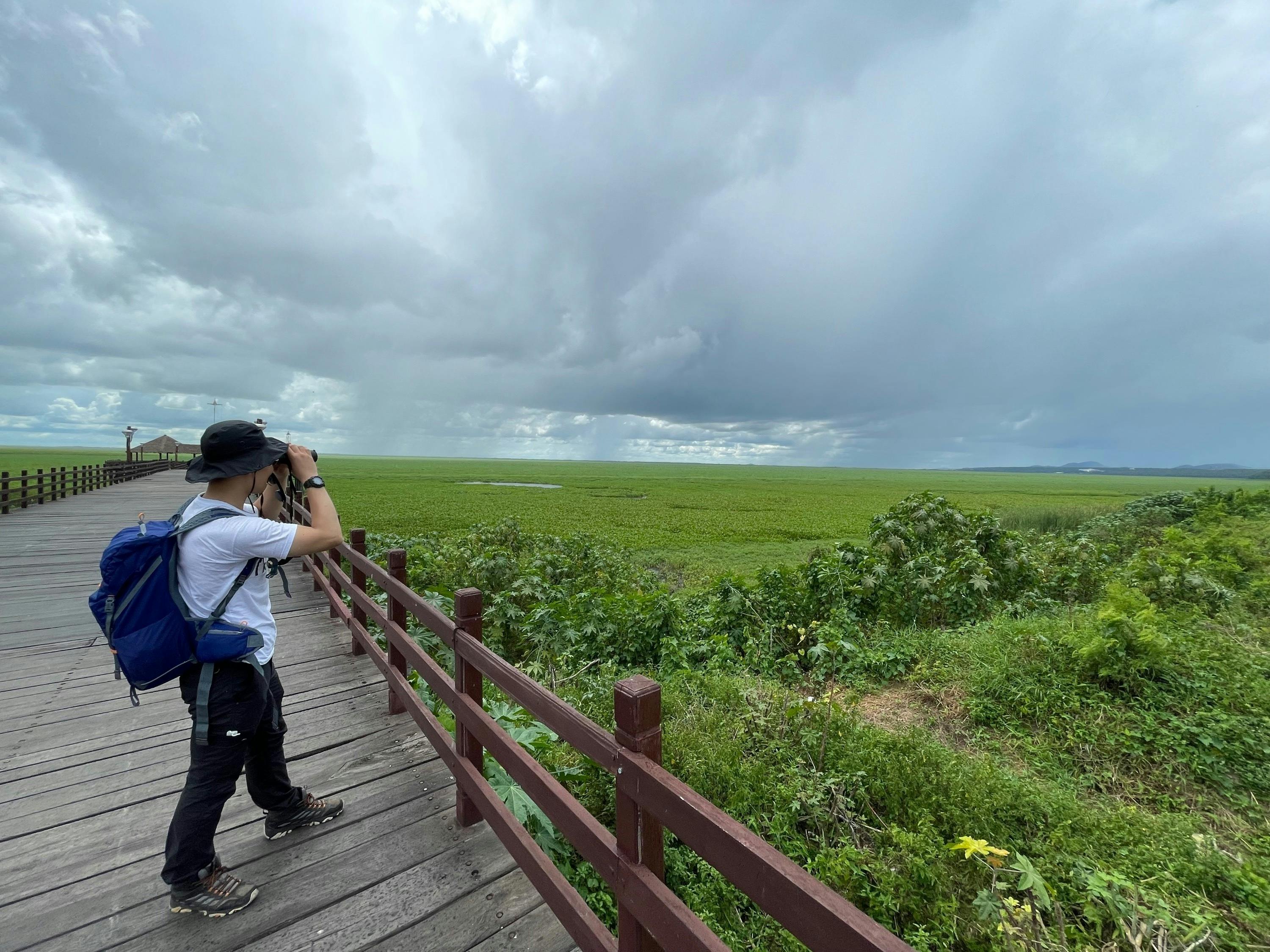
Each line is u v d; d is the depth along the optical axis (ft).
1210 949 8.71
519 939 7.36
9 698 14.62
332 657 17.21
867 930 3.33
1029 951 8.47
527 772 7.36
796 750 14.49
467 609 9.23
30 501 56.49
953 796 12.22
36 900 7.85
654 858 5.57
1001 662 19.04
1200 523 43.57
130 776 11.08
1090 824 11.62
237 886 7.59
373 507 106.01
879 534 31.71
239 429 6.70
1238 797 13.21
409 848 8.92
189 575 6.49
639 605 24.18
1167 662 17.37
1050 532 51.57
